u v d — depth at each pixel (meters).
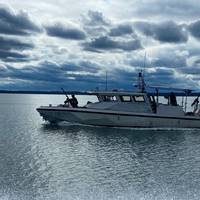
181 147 34.88
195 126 46.22
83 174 24.92
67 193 21.20
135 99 45.41
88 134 41.84
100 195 20.80
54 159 29.25
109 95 45.84
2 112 86.25
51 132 43.62
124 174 25.03
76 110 46.28
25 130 46.31
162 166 27.20
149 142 37.31
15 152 31.97
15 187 22.12
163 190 21.72
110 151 32.66
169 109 45.91
